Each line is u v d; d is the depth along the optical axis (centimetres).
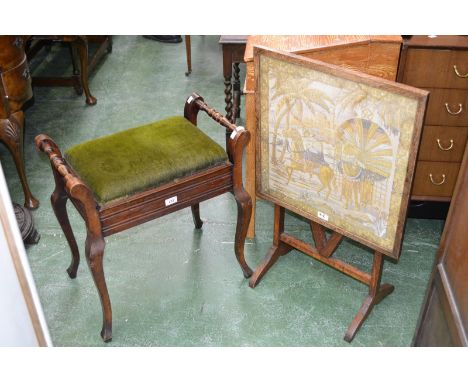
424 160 231
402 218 170
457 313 139
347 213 186
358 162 172
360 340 199
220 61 392
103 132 319
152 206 187
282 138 189
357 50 203
